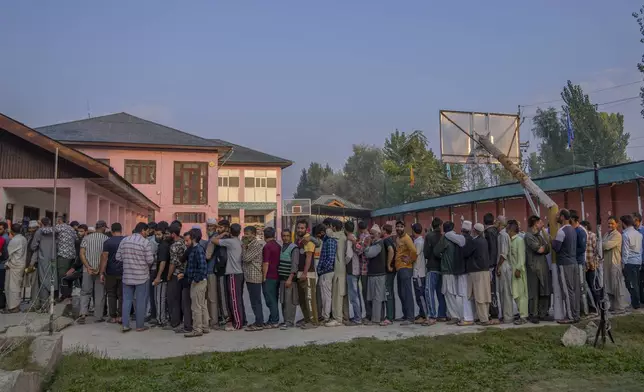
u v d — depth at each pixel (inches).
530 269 378.0
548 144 1962.4
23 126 516.7
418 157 2033.7
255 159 1688.0
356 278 390.6
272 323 373.4
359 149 3331.7
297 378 244.7
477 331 344.8
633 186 735.7
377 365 266.4
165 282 384.2
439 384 238.1
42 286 414.3
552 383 239.6
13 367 245.1
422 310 386.6
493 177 2166.6
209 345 317.7
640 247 422.3
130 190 716.7
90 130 1192.8
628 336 327.0
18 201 658.2
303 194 4099.4
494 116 818.2
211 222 401.7
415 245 396.5
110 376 252.4
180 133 1270.9
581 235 384.5
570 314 371.2
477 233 378.3
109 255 393.1
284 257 378.6
